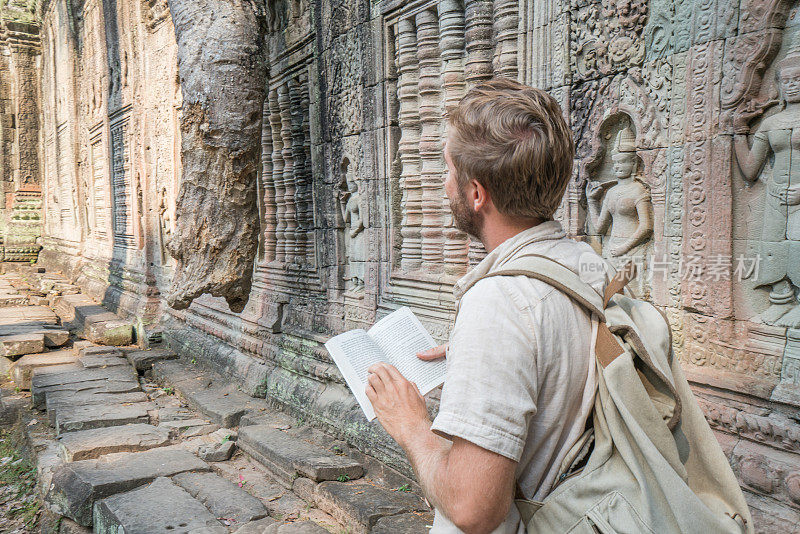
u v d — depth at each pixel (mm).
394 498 3225
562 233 1141
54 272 13305
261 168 6023
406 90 3832
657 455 980
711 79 2293
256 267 6016
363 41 4195
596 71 2740
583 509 977
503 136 1031
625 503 963
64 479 3604
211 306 6664
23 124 15094
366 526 2986
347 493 3285
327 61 4691
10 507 4062
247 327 5758
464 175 1101
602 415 1023
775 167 2156
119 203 9672
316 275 5066
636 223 2674
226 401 5199
